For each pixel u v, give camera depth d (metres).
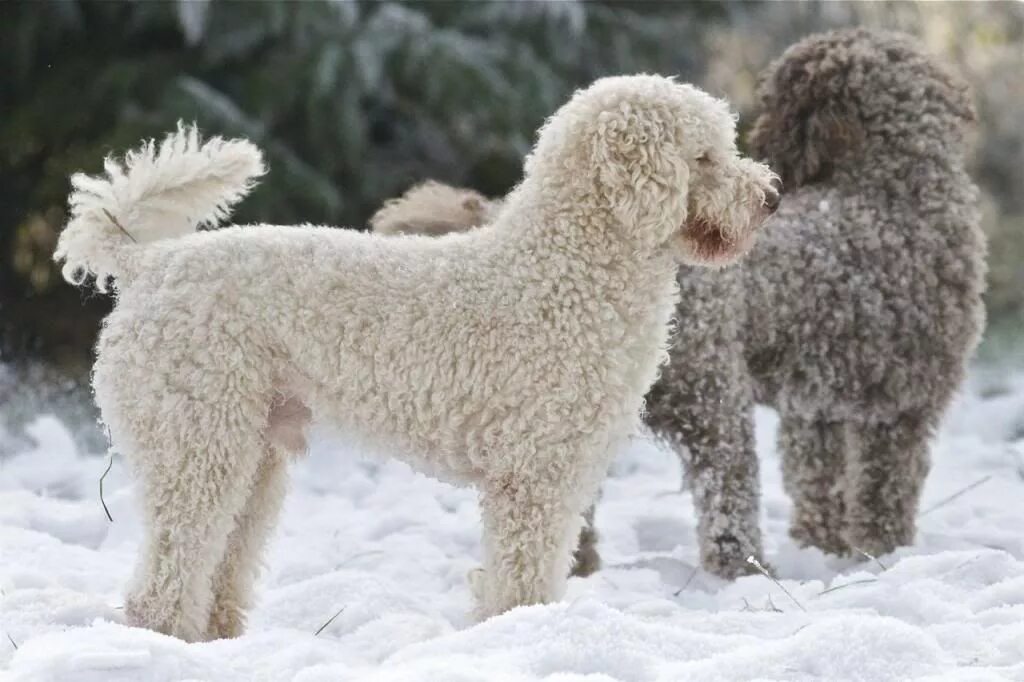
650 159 8.12
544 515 8.13
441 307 8.12
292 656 7.46
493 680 6.41
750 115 24.86
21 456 14.62
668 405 10.57
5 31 22.22
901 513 11.63
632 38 24.59
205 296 8.07
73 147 22.30
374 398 8.19
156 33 22.89
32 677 6.49
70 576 9.62
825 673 6.74
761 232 11.21
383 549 11.59
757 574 10.35
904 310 11.23
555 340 8.06
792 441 11.95
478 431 8.15
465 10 23.39
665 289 8.51
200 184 8.73
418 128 23.31
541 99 22.56
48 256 23.03
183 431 7.99
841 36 12.27
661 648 7.14
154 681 6.62
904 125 11.52
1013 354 24.03
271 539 9.30
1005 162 31.52
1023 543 11.56
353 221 22.97
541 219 8.23
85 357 22.78
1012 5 31.27
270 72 21.94
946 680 6.47
